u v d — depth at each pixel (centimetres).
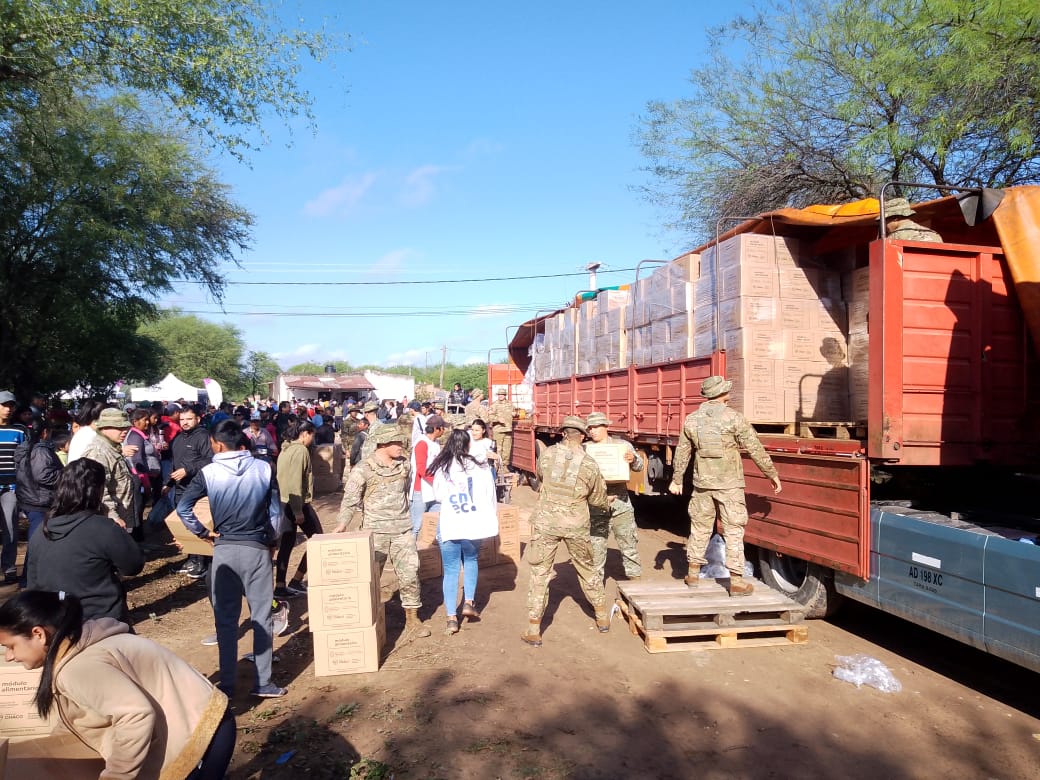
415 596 622
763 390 701
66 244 1479
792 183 1495
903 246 534
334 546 523
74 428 724
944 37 1118
